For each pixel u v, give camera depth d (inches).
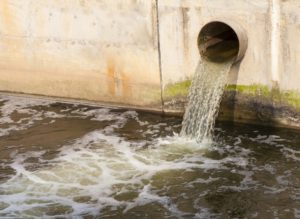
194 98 454.9
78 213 359.6
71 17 494.9
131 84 493.0
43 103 526.6
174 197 372.5
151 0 460.1
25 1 505.7
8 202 372.5
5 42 526.3
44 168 414.0
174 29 460.1
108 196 376.2
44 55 516.7
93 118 490.0
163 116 486.0
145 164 411.8
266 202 362.6
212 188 379.9
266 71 437.1
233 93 454.3
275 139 434.6
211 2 440.1
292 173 391.2
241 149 424.8
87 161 420.2
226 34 475.5
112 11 477.4
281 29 421.7
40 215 358.6
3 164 422.0
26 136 463.2
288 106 438.6
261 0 422.0
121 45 483.8
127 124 475.5
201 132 445.1
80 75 510.0
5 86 540.7
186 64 464.8
